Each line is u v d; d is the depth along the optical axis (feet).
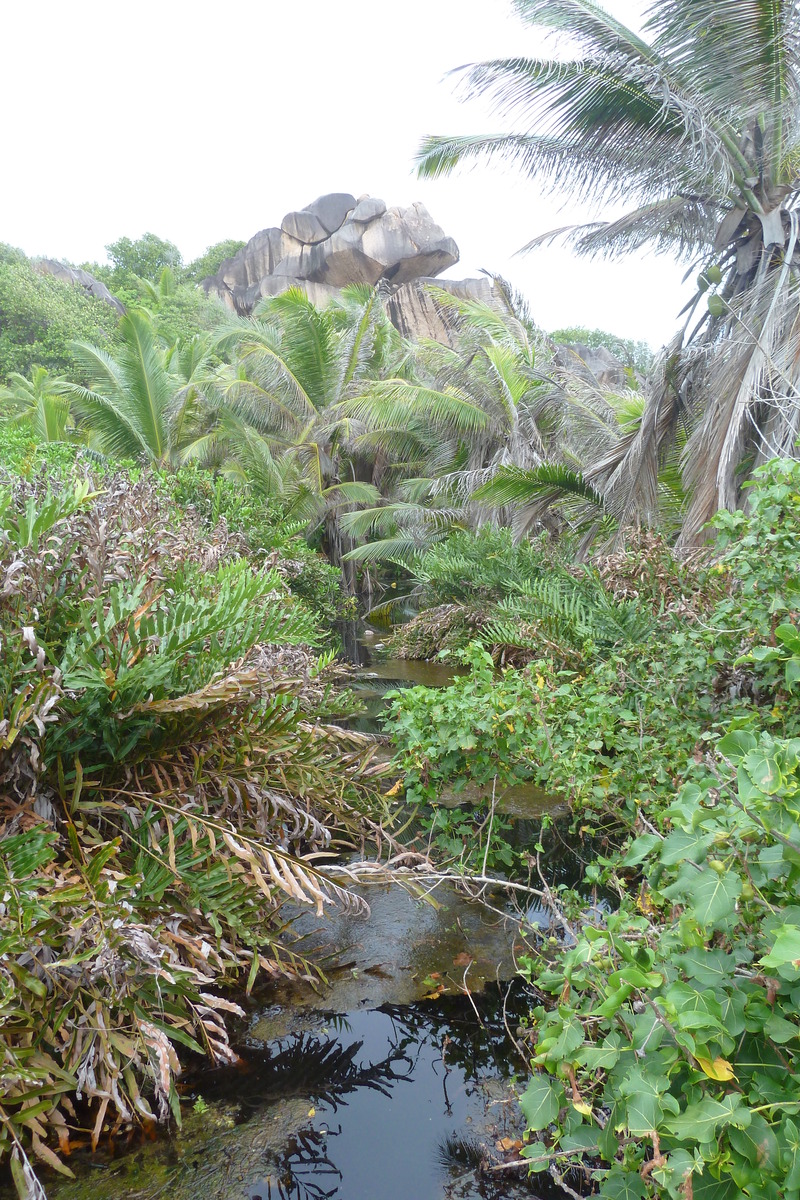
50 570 9.70
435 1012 9.42
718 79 23.94
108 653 9.45
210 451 66.13
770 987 5.16
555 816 15.43
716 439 24.12
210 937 9.29
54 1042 7.60
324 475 72.02
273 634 12.86
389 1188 6.79
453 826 14.44
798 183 26.48
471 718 13.04
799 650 7.30
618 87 26.40
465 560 41.65
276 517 41.01
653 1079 5.07
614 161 28.91
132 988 7.88
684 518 27.40
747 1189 4.56
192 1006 8.81
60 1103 7.70
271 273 136.36
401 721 13.97
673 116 26.25
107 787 9.89
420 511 61.98
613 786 12.73
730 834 5.47
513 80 27.84
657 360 28.60
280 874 9.95
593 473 32.40
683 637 13.42
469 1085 8.24
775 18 22.21
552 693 14.12
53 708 9.00
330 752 14.01
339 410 68.80
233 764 10.57
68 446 25.82
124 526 11.61
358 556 63.67
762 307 24.38
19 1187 6.45
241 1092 8.11
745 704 12.53
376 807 13.65
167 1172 6.99
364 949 10.77
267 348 70.44
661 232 31.19
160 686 9.78
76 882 7.97
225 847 9.71
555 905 9.76
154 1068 7.63
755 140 26.07
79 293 119.14
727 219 27.43
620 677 15.64
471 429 60.13
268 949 10.52
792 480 11.68
